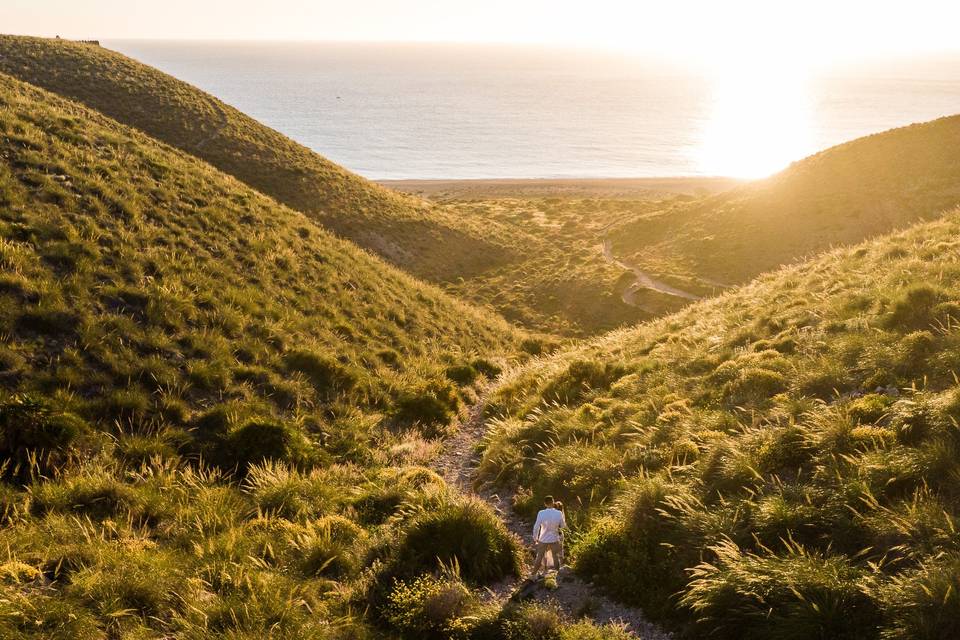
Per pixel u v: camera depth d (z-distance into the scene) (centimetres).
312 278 2653
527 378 2334
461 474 1645
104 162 2569
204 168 3422
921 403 999
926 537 780
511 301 5050
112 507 1148
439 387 2198
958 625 648
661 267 5428
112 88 6066
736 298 2695
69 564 933
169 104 6188
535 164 17312
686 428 1352
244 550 1038
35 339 1543
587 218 7838
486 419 2109
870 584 739
